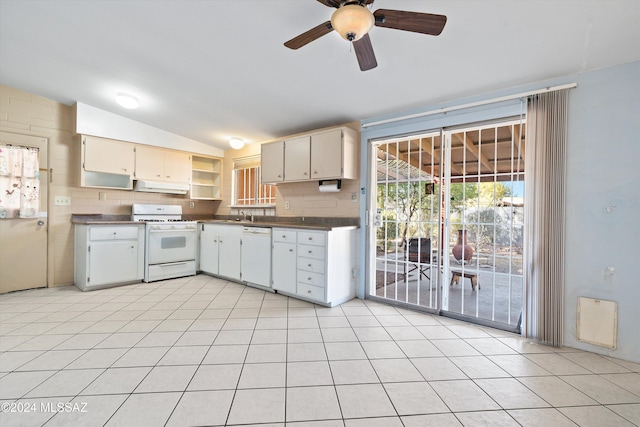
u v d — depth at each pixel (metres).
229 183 5.10
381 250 3.50
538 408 1.58
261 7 1.95
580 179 2.24
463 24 1.88
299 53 2.38
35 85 3.35
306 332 2.51
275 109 3.44
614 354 2.12
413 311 3.06
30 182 3.55
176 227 4.32
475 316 2.84
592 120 2.19
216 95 3.26
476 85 2.55
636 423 1.47
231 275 4.07
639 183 2.05
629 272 2.08
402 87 2.71
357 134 3.51
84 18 2.24
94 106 3.79
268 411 1.52
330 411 1.53
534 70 2.27
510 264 2.75
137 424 1.42
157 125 4.26
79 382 1.74
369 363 2.02
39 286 3.68
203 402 1.58
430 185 3.19
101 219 4.14
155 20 2.17
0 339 2.29
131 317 2.79
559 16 1.75
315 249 3.18
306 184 4.00
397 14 1.43
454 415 1.52
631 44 1.92
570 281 2.28
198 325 2.62
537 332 2.38
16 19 2.29
